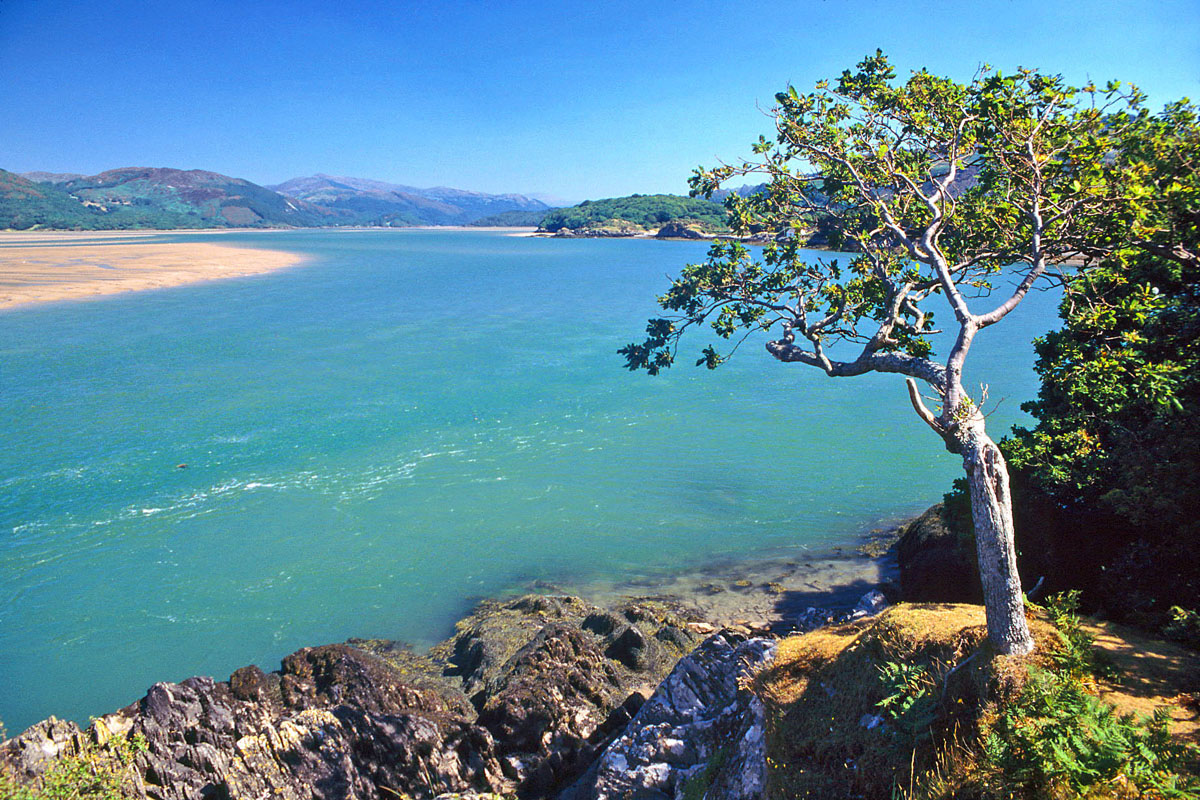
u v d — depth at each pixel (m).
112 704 18.69
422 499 31.48
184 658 20.56
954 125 12.67
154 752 13.44
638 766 11.18
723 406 45.72
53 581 24.42
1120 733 7.10
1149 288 13.00
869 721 8.81
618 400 47.00
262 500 31.11
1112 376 15.87
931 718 8.10
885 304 12.90
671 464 35.81
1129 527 15.17
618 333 70.50
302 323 74.69
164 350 59.59
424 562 26.17
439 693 17.62
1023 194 12.23
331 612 22.94
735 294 15.15
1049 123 11.91
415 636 21.69
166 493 31.62
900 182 13.10
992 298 80.88
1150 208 10.63
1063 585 15.28
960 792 7.36
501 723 15.72
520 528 28.88
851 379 52.06
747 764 9.46
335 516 29.73
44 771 12.73
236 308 84.31
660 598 23.44
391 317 80.00
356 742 14.30
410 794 14.02
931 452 37.22
